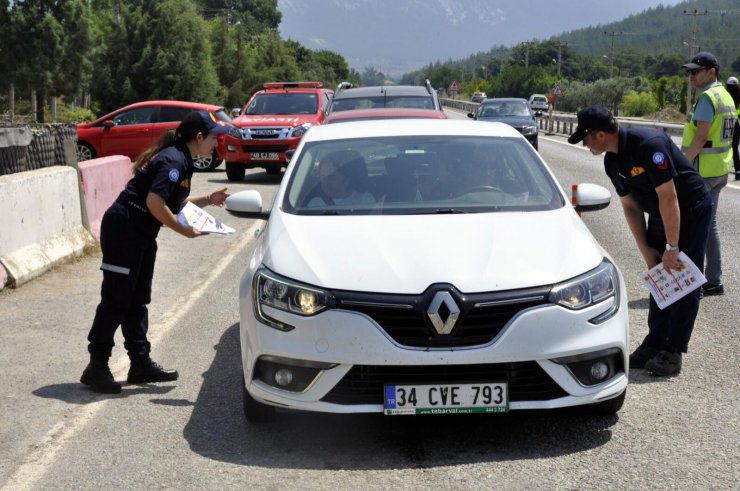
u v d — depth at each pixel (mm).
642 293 7715
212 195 5855
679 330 5426
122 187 12031
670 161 5250
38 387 5500
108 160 11516
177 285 8484
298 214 5145
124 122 20141
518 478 3975
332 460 4238
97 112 52938
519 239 4637
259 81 67312
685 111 69562
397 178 5465
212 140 5406
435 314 4109
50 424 4840
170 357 6125
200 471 4145
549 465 4117
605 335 4309
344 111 13570
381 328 4156
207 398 5234
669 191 5246
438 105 14664
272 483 3986
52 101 52125
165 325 6969
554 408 4656
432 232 4711
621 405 4641
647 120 66562
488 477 3992
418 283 4207
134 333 5520
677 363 5480
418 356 4098
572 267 4406
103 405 5148
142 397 5281
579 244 4664
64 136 10352
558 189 5457
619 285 4547
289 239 4750
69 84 51719
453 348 4113
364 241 4621
